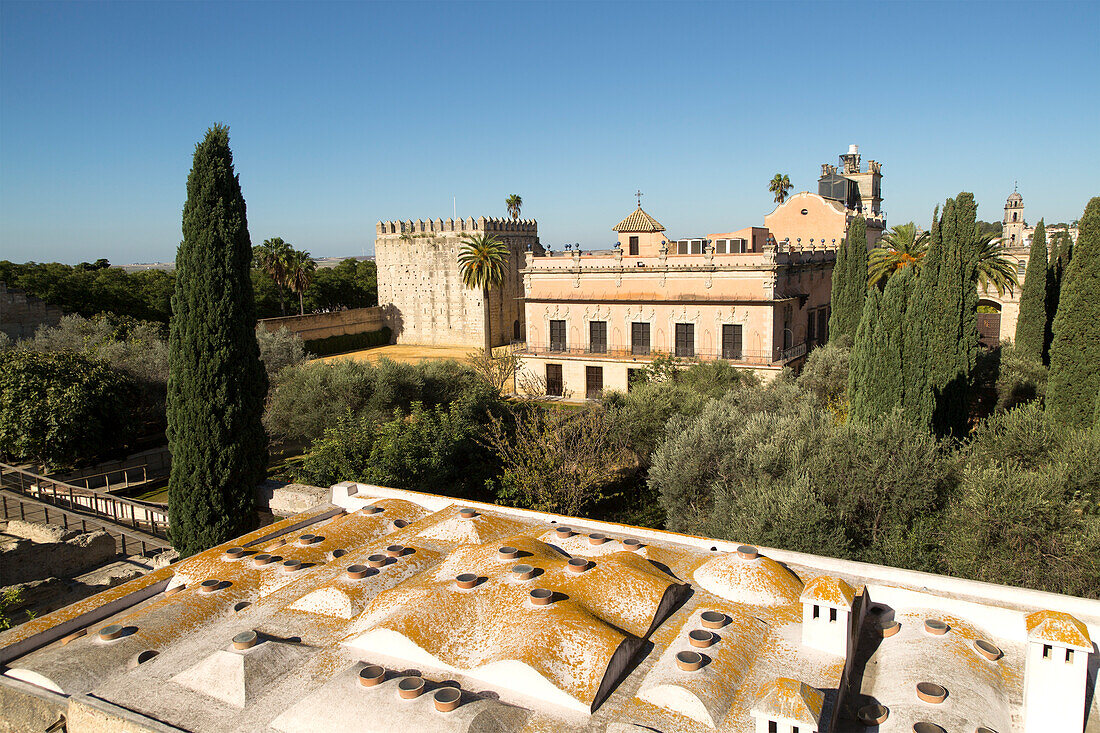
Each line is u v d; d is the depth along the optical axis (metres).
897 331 23.45
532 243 89.56
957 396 25.27
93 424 29.88
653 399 32.16
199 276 19.22
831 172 69.88
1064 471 15.96
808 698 6.57
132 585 11.17
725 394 32.34
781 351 45.12
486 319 67.94
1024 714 7.52
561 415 30.86
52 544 20.89
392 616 9.16
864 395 24.33
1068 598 9.38
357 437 24.12
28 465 31.16
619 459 29.98
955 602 9.66
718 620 8.97
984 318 56.56
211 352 19.36
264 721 7.64
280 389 35.62
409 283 86.81
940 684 7.79
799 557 11.38
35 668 8.62
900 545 16.69
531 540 11.60
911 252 44.81
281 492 19.78
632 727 6.89
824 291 55.22
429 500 15.31
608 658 7.96
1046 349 36.38
